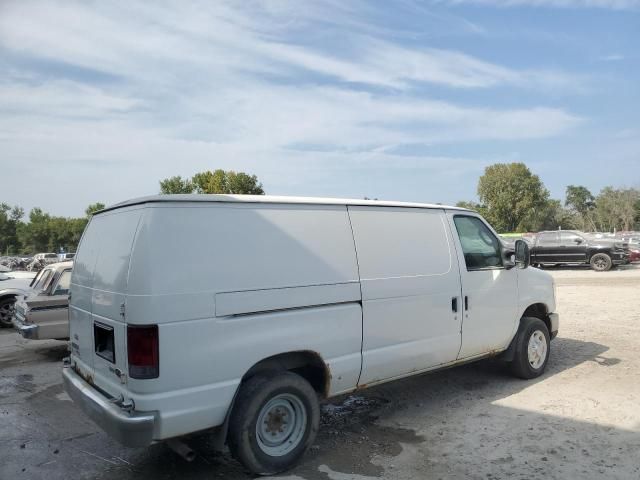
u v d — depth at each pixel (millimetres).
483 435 4648
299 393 4020
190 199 3709
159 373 3395
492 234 6000
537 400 5520
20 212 112625
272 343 3912
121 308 3525
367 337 4543
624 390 5777
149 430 3352
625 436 4512
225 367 3676
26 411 5789
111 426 3480
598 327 9469
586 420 4906
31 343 10141
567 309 11602
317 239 4312
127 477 4062
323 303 4242
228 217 3859
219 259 3723
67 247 93562
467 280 5480
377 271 4664
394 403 5645
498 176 65625
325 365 4262
